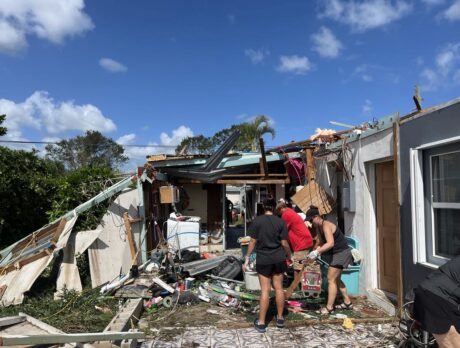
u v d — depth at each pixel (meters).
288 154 10.58
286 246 5.51
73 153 51.53
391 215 6.32
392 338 4.98
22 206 11.26
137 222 9.41
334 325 5.55
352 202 7.11
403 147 5.45
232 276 7.98
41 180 11.60
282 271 5.46
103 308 6.30
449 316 3.09
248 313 6.07
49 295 6.93
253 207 15.45
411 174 5.08
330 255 6.05
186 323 5.69
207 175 11.89
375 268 6.68
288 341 5.01
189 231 10.73
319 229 6.30
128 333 4.39
